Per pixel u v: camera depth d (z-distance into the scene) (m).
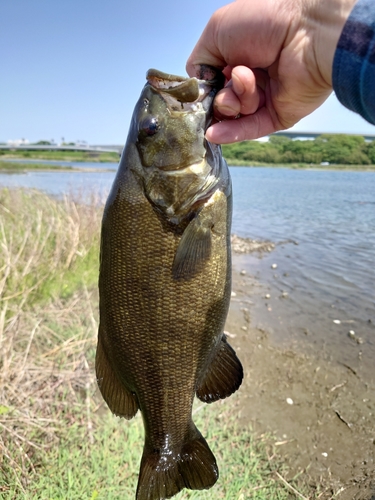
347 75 0.25
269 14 0.30
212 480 0.39
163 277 0.34
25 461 0.55
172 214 0.34
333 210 3.29
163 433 0.38
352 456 0.66
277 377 0.85
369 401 0.78
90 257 1.27
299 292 1.38
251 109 0.33
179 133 0.34
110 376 0.39
